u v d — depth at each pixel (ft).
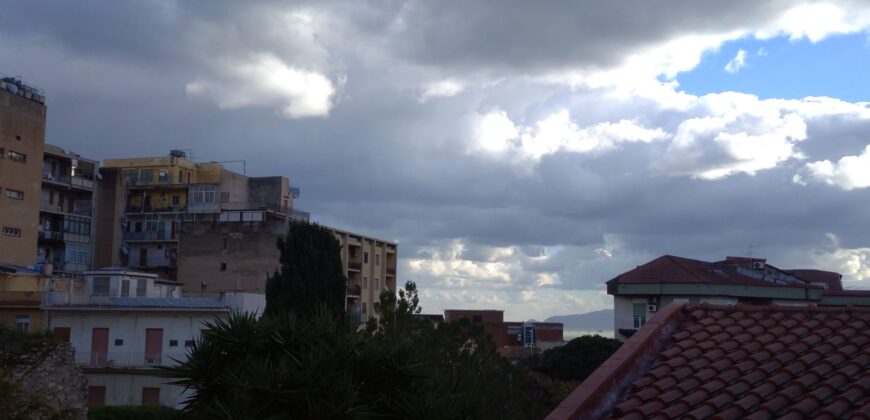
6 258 220.43
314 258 134.62
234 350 41.45
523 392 80.02
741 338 26.81
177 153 282.56
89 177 261.03
